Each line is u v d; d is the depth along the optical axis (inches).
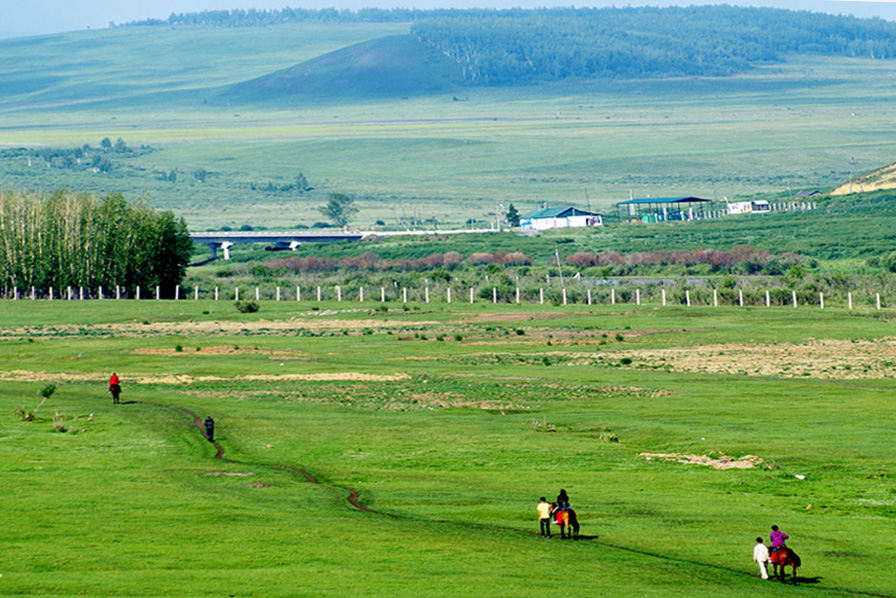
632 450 3535.9
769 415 4131.4
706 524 2519.7
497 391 5054.1
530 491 2938.0
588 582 2042.3
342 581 2030.0
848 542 2346.2
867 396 4606.3
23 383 5575.8
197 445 3762.3
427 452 3567.9
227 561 2170.3
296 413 4463.6
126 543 2305.6
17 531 2396.7
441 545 2316.7
